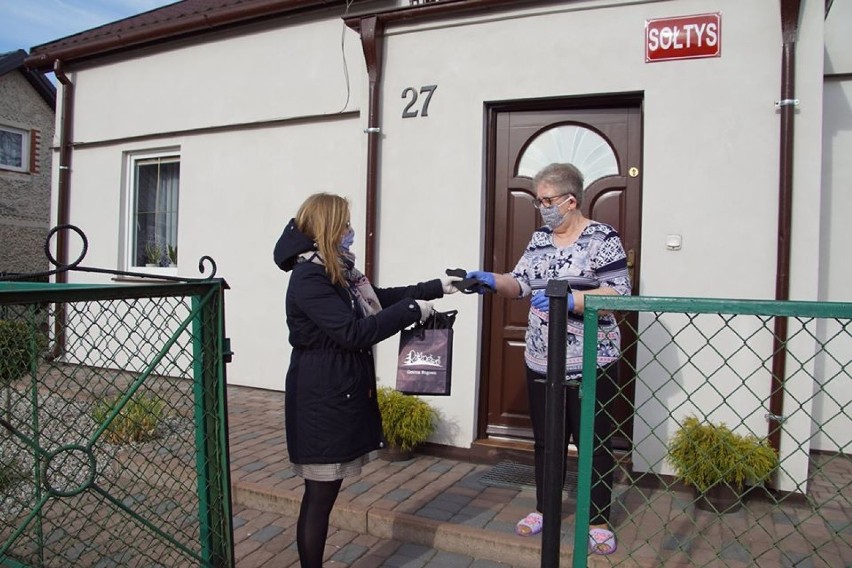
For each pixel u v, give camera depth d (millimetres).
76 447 2170
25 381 2254
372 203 4484
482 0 4090
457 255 4309
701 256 3723
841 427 4324
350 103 5828
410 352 2574
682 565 2764
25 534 2340
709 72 3701
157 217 7199
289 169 6195
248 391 6285
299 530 2486
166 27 6477
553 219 3004
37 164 12750
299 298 2395
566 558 2854
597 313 1919
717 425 3555
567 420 2945
